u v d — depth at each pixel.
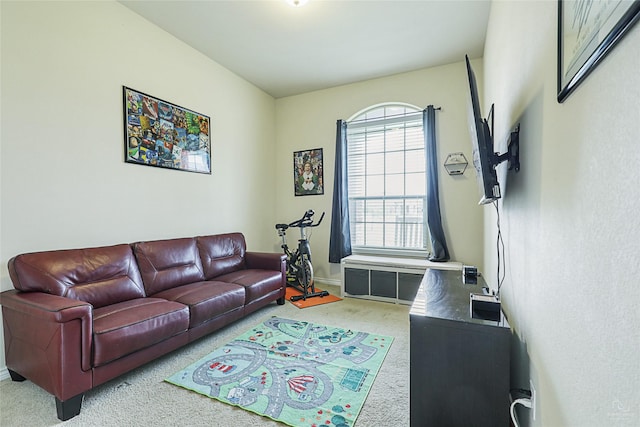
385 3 2.67
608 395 0.65
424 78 3.95
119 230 2.69
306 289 3.84
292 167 4.84
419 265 3.50
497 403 1.30
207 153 3.62
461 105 3.76
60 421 1.57
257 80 4.28
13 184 2.04
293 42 3.30
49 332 1.61
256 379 1.95
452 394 1.36
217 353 2.31
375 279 3.71
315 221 4.66
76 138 2.39
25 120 2.10
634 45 0.55
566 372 0.89
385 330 2.75
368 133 4.39
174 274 2.78
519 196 1.50
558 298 0.96
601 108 0.69
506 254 1.84
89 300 2.10
